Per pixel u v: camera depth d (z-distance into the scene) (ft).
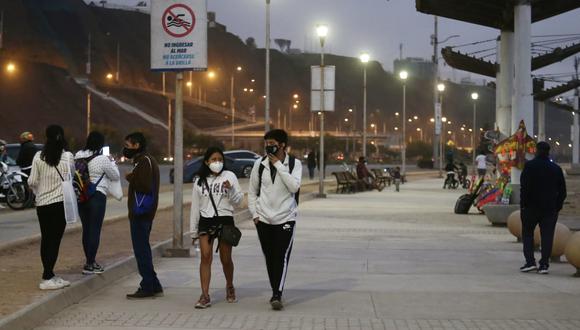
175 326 25.50
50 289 29.25
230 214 29.04
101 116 422.41
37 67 420.77
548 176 36.24
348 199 100.07
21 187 69.41
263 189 28.27
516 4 68.90
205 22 42.34
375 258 42.42
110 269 34.37
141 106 523.29
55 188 29.32
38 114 373.40
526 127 68.59
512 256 43.57
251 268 38.52
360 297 30.58
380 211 79.05
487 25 86.02
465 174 140.56
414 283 33.96
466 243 50.26
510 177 67.51
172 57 42.42
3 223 57.77
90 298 30.40
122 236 49.03
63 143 29.71
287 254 28.17
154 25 42.55
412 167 328.29
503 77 83.71
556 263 40.81
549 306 28.73
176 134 42.88
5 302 26.73
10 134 336.49
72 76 481.87
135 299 30.14
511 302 29.48
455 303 29.30
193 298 30.45
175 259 41.63
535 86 138.31
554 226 36.68
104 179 32.99
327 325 25.68
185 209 74.54
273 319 26.61
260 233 28.45
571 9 77.46
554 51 96.37
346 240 51.72
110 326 25.43
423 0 81.10
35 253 40.50
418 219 69.72
